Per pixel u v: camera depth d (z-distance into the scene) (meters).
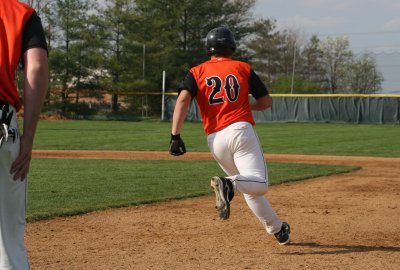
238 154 9.69
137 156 31.20
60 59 86.94
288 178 21.41
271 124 71.06
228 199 9.12
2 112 5.24
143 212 14.50
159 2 105.12
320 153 33.78
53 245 10.88
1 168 5.23
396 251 10.59
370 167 26.36
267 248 10.77
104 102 94.06
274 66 152.25
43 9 87.94
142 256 10.08
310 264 9.63
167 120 80.12
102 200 16.08
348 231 12.38
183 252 10.39
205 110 9.82
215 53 10.10
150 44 96.56
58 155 31.45
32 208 14.65
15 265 5.43
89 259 9.85
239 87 9.71
